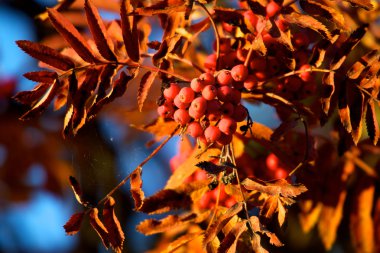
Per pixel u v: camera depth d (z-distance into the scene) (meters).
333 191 0.93
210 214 0.85
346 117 0.83
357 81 0.83
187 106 0.81
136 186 0.84
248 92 0.86
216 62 0.85
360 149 0.94
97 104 0.82
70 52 0.85
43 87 0.82
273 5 0.83
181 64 0.94
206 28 0.88
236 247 0.82
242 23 0.85
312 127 0.92
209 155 0.85
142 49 0.88
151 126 0.87
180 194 0.85
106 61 0.84
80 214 0.83
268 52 0.84
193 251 0.91
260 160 0.89
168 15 0.84
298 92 0.86
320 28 0.82
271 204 0.81
